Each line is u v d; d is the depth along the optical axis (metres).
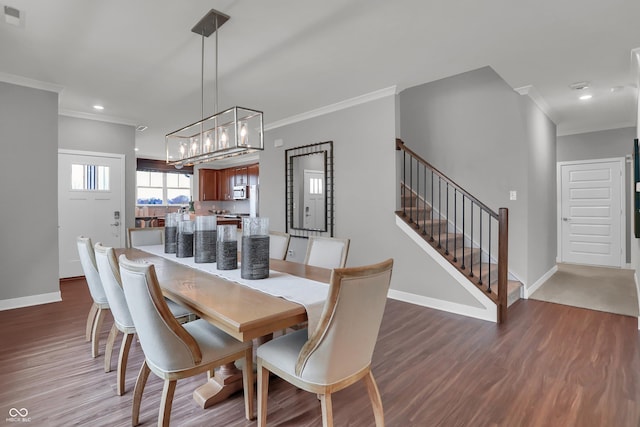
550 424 1.76
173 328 1.52
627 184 5.75
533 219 4.27
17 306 3.66
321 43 2.83
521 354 2.57
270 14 2.39
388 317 3.39
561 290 4.39
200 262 2.55
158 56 3.06
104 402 1.95
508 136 4.15
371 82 3.75
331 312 1.36
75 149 4.86
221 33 2.66
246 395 1.80
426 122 4.88
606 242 5.95
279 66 3.29
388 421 1.79
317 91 4.02
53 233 3.88
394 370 2.34
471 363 2.44
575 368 2.35
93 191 5.02
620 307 3.70
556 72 3.46
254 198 8.54
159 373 1.58
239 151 2.66
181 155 3.41
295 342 1.71
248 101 4.38
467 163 4.50
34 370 2.31
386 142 4.02
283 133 5.36
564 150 6.32
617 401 1.96
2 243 3.58
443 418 1.81
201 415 1.85
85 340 2.81
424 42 2.81
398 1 2.24
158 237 3.94
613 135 5.85
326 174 4.67
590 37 2.73
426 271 3.72
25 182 3.70
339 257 2.62
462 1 2.24
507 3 2.27
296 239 5.18
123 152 5.27
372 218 4.18
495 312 3.26
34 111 3.74
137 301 1.50
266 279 2.07
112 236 5.16
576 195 6.22
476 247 4.45
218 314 1.45
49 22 2.49
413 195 5.00
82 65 3.26
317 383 1.44
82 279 4.89
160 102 4.37
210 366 1.66
